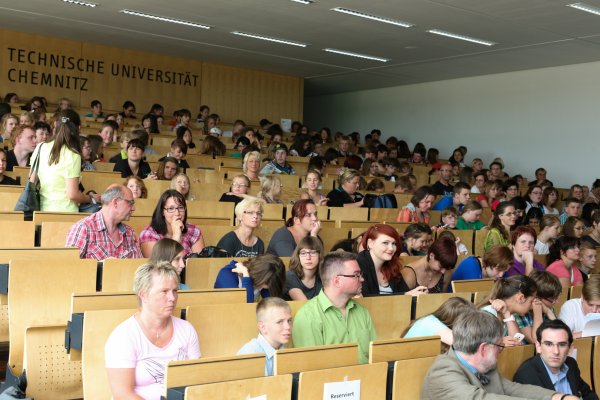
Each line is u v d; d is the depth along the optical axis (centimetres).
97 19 1312
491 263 566
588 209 1119
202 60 1719
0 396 361
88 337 352
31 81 1529
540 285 502
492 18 1119
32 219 546
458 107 1723
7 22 1402
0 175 645
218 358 296
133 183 671
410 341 359
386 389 338
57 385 393
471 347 338
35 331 391
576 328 517
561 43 1279
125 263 438
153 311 337
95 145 875
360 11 1122
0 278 409
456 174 1394
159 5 1166
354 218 816
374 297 450
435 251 537
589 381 439
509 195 1129
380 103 1941
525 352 401
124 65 1634
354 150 1542
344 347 334
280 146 1054
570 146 1485
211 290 400
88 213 550
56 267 416
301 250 469
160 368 339
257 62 1684
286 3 1100
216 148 1114
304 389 306
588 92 1455
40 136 711
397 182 993
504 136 1614
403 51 1425
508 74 1609
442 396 330
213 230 611
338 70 1711
